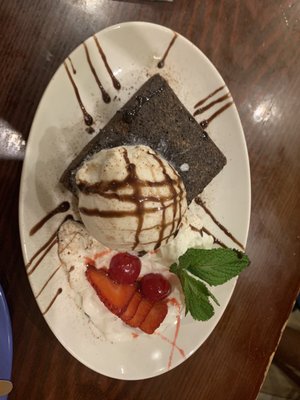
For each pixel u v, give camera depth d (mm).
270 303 269
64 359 240
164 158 222
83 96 220
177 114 229
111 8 227
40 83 220
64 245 219
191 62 233
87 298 225
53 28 220
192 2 237
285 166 263
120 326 232
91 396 247
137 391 254
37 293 214
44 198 214
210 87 238
